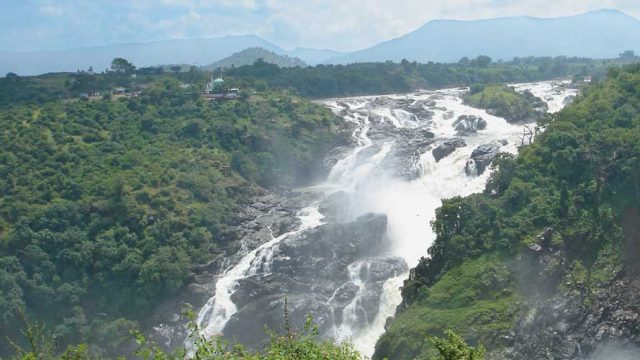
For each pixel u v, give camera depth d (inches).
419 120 7298.2
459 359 1627.7
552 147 4224.9
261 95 7529.5
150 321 4512.8
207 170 5713.6
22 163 5585.6
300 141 6530.5
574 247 3794.3
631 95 4608.8
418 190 5561.0
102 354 4301.2
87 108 6673.2
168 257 4658.0
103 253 4753.9
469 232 3929.6
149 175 5423.2
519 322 3486.7
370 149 6323.8
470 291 3666.3
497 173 4269.2
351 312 4261.8
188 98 7052.2
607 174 3983.8
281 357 1529.3
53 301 4621.1
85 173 5526.6
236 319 4333.2
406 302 3949.3
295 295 4397.1
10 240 4815.5
